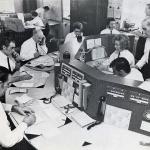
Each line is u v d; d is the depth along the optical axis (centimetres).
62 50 335
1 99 219
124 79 180
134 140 166
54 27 399
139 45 359
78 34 340
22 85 258
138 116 170
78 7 376
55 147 158
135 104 169
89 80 188
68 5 393
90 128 179
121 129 178
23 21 366
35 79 276
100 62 305
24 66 321
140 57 362
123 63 213
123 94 171
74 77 200
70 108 203
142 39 353
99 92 181
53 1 386
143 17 345
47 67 315
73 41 334
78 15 382
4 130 166
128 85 169
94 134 172
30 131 174
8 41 316
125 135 172
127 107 173
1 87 186
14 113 200
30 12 372
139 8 346
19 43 356
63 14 400
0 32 340
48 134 171
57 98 220
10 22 352
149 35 345
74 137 169
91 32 379
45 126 180
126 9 361
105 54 322
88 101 190
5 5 349
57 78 227
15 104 215
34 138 167
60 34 418
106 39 321
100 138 168
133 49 362
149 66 352
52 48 390
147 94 163
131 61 328
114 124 181
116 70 214
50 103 214
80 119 187
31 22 373
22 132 171
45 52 378
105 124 184
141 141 165
